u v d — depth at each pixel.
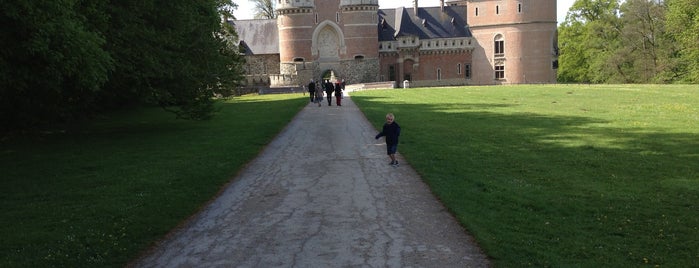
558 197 11.34
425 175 13.30
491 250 8.22
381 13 78.62
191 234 9.53
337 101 34.56
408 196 11.55
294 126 24.44
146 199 11.62
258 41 76.06
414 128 22.30
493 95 41.44
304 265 7.95
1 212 10.85
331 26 71.25
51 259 8.25
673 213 10.21
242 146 18.52
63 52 14.34
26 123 23.06
